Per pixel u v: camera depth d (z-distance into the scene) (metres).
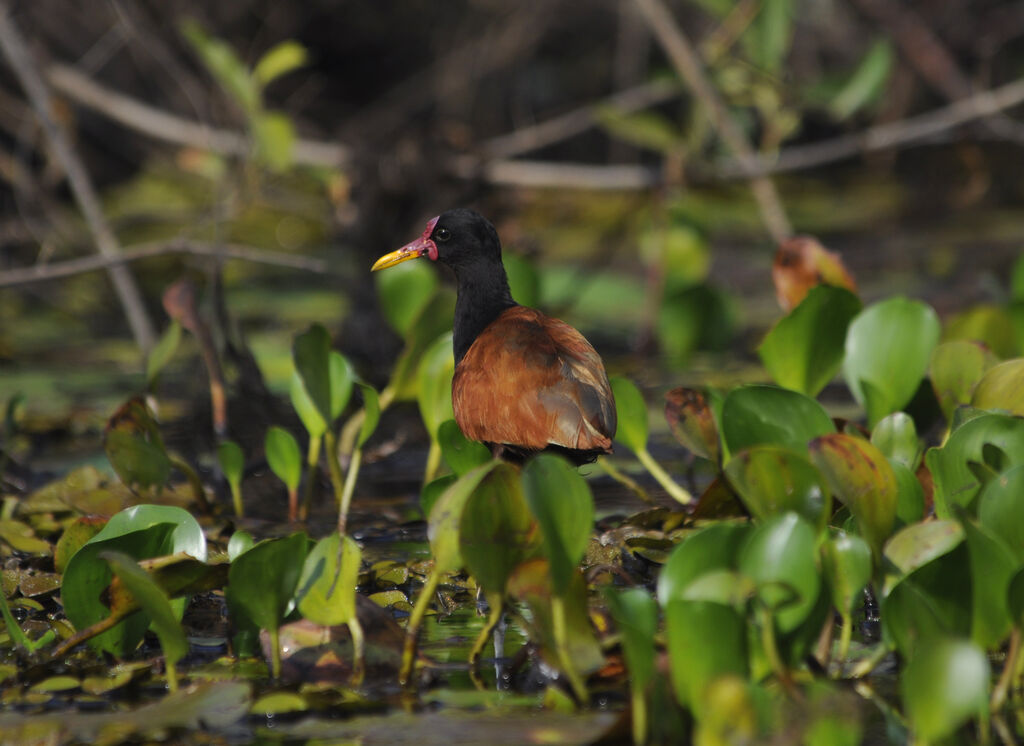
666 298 16.30
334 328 17.70
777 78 16.08
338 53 26.33
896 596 5.79
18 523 9.05
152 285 20.33
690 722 5.50
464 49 25.69
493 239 9.78
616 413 8.75
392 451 12.28
